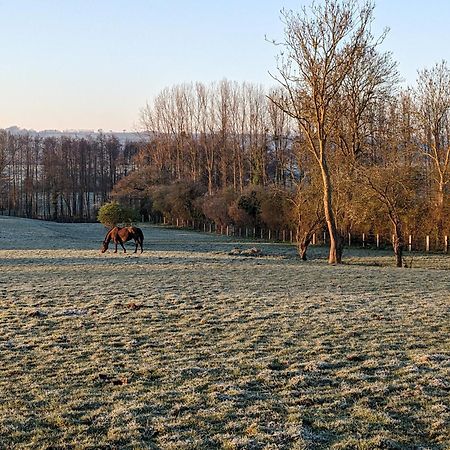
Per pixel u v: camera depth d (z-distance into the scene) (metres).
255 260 34.78
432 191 49.25
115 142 132.00
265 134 83.81
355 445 7.86
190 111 102.75
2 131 132.38
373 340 13.39
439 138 52.88
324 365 11.45
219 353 12.54
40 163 132.75
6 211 122.44
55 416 9.07
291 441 8.00
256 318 15.97
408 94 51.75
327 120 37.31
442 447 7.75
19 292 21.03
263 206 64.44
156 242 58.53
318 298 19.08
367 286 21.92
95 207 118.62
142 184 99.12
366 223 48.53
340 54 34.19
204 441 8.05
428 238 46.91
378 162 48.00
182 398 9.76
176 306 17.89
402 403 9.37
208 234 73.88
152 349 12.96
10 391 10.28
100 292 20.83
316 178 41.25
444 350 12.39
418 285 22.19
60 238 58.91
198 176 96.81
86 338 14.02
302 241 38.66
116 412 9.13
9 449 7.96
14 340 13.87
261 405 9.34
